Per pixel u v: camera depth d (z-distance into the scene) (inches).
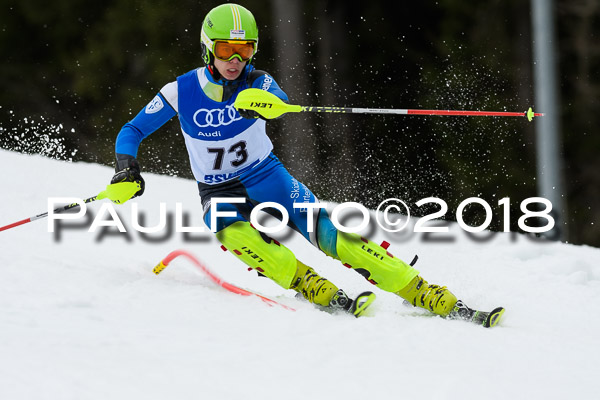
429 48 2134.6
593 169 2048.5
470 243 772.6
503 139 2012.8
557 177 1151.0
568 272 656.4
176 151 2086.6
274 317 429.1
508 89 2034.9
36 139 2308.1
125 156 478.9
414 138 2096.5
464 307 462.9
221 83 481.4
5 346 333.1
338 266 671.1
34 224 706.8
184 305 442.3
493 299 566.9
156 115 488.7
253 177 505.0
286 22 2113.7
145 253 656.4
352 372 342.6
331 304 459.8
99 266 528.7
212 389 307.6
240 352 359.6
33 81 2468.0
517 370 367.9
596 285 620.7
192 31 2279.8
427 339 407.5
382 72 2149.4
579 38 2041.1
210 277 506.6
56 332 364.5
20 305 414.0
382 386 326.6
